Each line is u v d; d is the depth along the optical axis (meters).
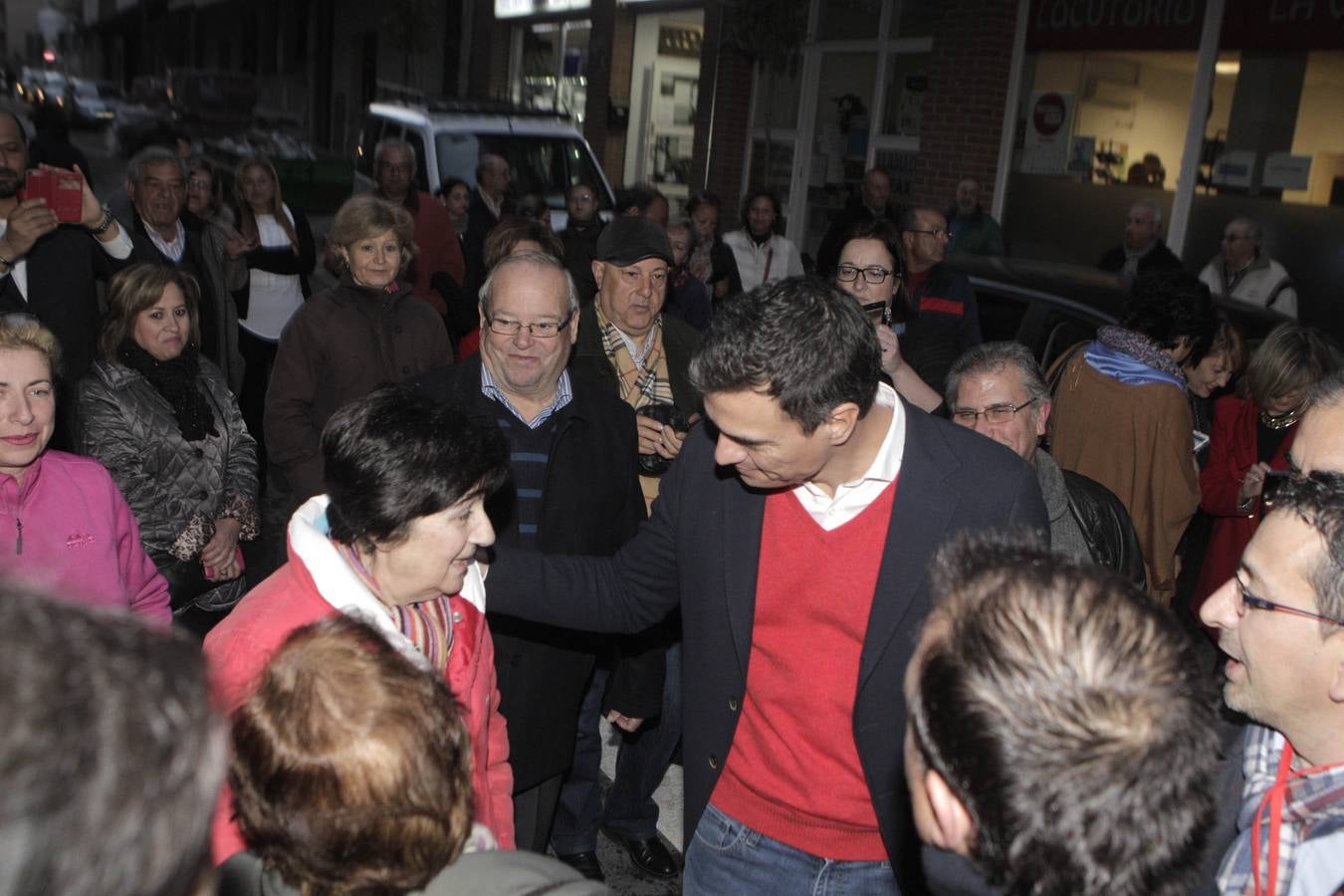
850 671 2.18
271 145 18.00
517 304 2.72
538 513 2.84
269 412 3.89
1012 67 9.66
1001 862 1.14
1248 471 3.66
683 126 15.70
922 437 2.18
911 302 5.16
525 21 18.55
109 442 3.41
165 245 5.53
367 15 25.23
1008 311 5.79
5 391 2.48
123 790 0.71
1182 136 8.68
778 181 13.12
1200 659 1.20
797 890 2.28
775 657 2.24
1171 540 3.46
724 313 1.95
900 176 11.41
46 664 0.71
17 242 4.06
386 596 1.96
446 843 1.32
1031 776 1.09
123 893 0.72
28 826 0.67
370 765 1.25
